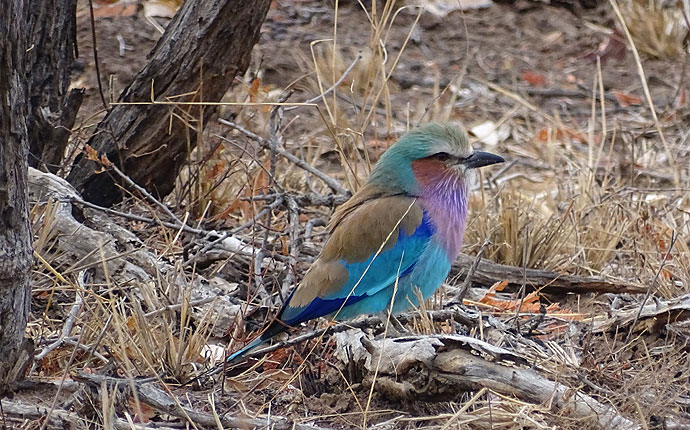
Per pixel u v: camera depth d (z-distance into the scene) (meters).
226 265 11.20
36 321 9.55
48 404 7.80
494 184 14.91
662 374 8.48
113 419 7.31
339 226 10.13
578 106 19.08
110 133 12.02
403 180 10.28
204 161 12.48
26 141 7.72
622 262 12.53
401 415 8.25
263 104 11.62
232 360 8.84
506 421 7.78
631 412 8.00
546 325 10.52
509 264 12.27
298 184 14.19
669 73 20.61
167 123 12.09
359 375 8.62
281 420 7.88
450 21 22.22
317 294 9.80
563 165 16.61
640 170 16.08
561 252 12.55
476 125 18.05
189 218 12.38
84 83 17.25
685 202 14.38
